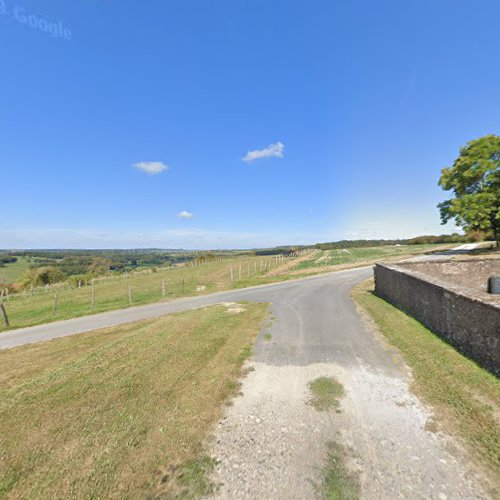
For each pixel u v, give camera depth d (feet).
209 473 9.48
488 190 76.28
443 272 44.27
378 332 23.52
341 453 10.13
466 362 16.19
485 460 9.36
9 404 15.10
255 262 150.51
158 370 18.16
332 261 123.44
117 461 10.21
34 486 9.30
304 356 19.54
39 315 56.70
